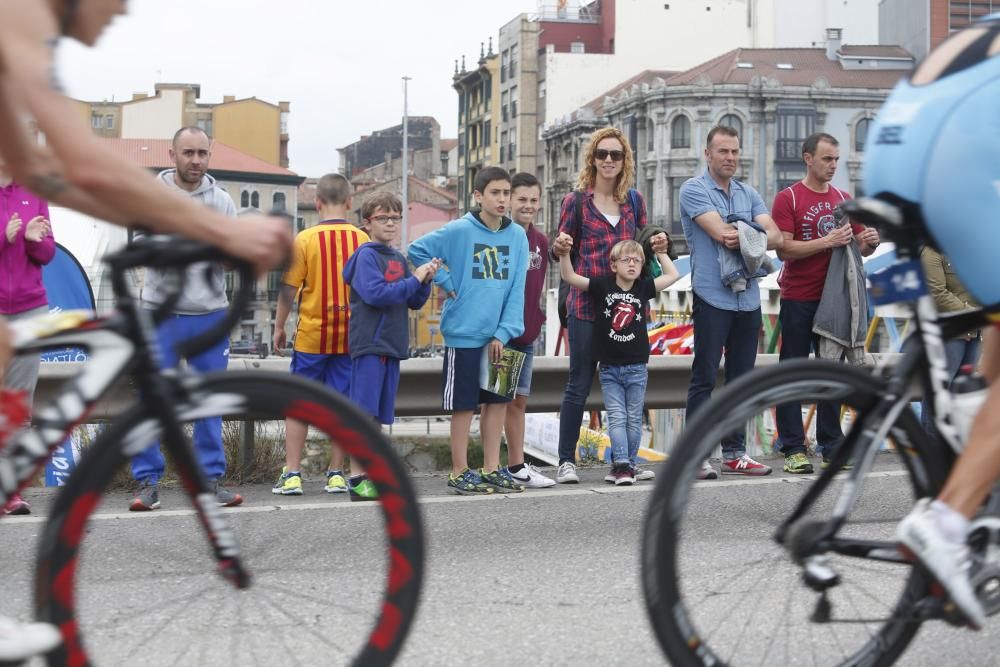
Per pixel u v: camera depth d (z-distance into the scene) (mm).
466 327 6523
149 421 2383
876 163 2832
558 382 8938
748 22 78625
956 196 2688
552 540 5121
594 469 7789
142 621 2578
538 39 82500
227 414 2443
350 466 2629
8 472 2252
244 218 2250
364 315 6480
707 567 2732
